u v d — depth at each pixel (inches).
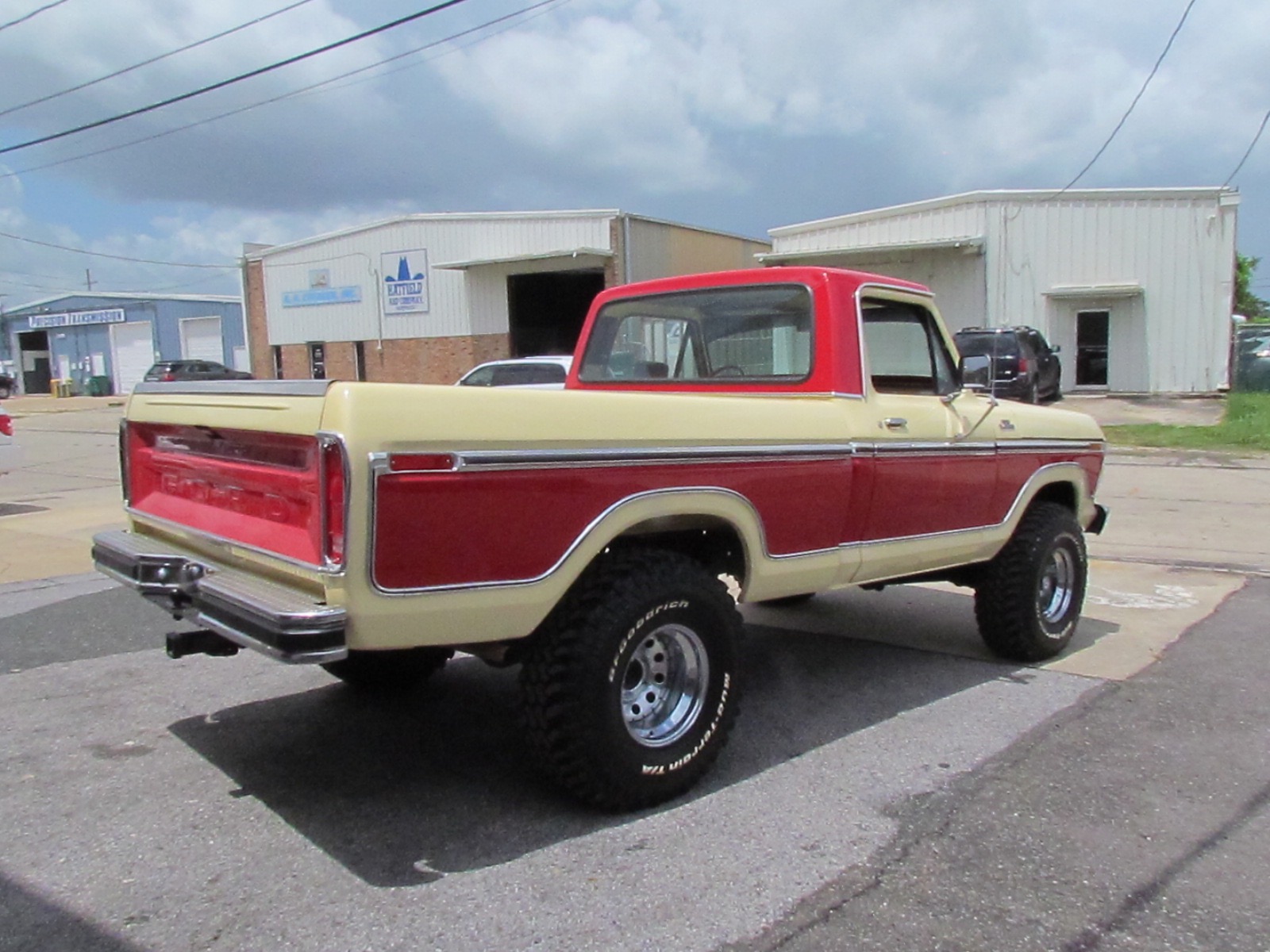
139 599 276.7
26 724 182.4
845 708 191.9
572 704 136.2
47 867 129.8
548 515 130.0
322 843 136.3
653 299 206.5
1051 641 220.5
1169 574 304.3
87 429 1021.2
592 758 138.1
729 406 153.9
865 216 1012.5
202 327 1937.7
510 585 127.2
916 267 989.8
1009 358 707.4
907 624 257.4
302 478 124.8
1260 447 615.5
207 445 151.5
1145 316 936.3
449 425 120.7
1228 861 131.5
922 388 200.8
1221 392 930.1
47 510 447.5
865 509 176.2
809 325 177.9
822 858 132.3
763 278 185.2
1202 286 927.0
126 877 127.1
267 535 134.6
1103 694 198.7
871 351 187.5
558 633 136.7
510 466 125.1
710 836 138.3
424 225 1206.3
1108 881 126.4
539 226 1112.8
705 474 148.2
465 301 1191.6
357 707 191.6
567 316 1268.5
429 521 119.6
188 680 207.9
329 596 117.1
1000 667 218.5
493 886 124.7
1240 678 206.8
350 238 1275.8
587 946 111.8
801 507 163.9
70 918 117.7
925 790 153.6
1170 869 129.1
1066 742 173.2
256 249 1407.5
